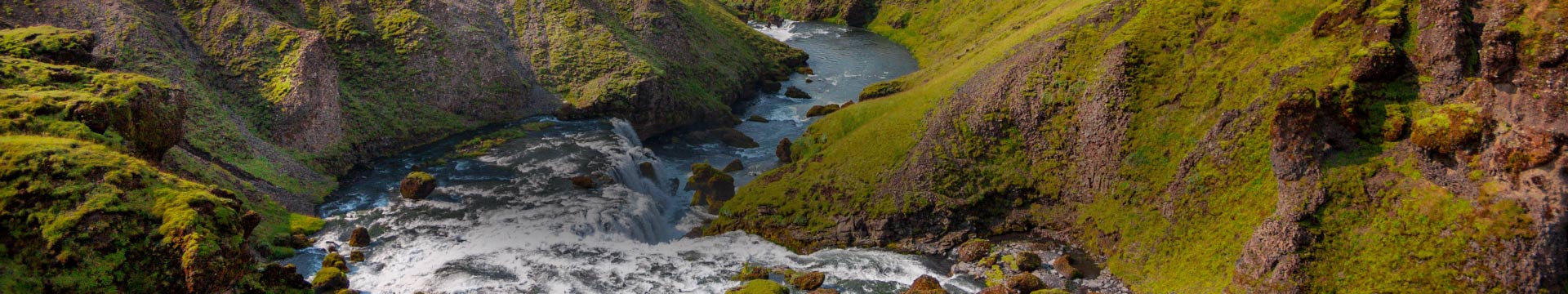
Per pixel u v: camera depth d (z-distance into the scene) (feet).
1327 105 109.70
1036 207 135.13
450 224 136.36
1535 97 99.14
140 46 160.04
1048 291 110.52
